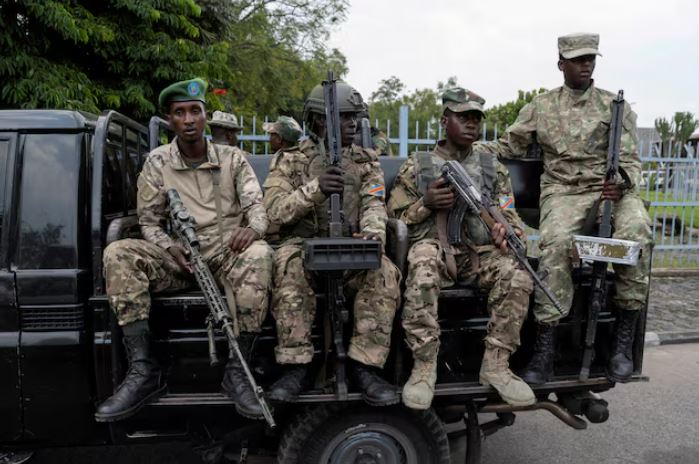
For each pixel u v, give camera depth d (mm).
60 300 2420
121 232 2523
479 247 2912
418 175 3021
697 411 4227
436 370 2697
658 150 8484
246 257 2498
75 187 2469
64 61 7887
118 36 8133
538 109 3488
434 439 2637
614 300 2848
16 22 6965
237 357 2285
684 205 8570
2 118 2482
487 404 2834
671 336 5918
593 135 3312
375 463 2619
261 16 19281
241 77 17922
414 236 3016
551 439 3783
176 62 8477
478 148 3389
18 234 2447
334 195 2518
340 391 2451
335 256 2322
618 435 3838
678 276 8562
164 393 2453
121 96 8289
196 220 2709
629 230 2877
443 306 2754
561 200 3254
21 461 2611
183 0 8758
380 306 2521
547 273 2709
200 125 2711
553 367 2855
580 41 3322
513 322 2648
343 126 2799
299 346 2471
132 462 3484
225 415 2635
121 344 2447
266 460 2812
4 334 2422
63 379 2445
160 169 2732
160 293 2576
